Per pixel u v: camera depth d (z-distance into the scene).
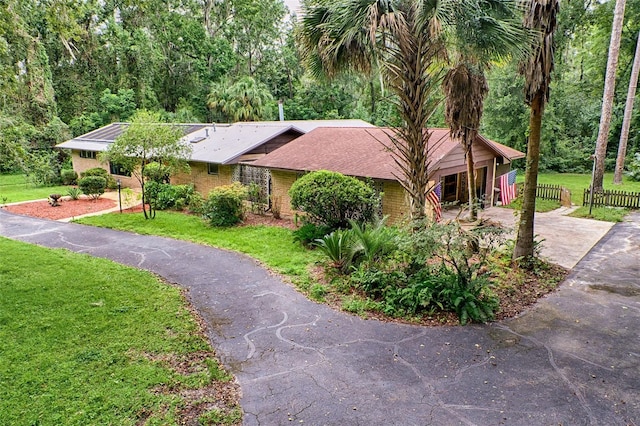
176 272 9.55
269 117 35.91
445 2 7.29
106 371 5.32
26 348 5.85
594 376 5.29
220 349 6.07
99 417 4.44
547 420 4.48
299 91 39.25
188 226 14.11
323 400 4.86
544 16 8.12
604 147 19.31
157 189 17.69
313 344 6.20
